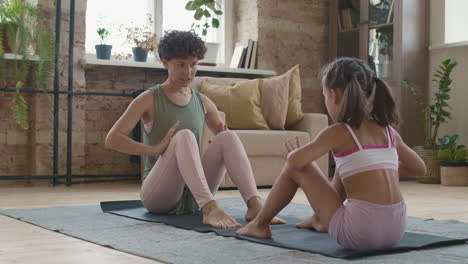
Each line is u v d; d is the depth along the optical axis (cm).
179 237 225
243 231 225
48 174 506
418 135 574
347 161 190
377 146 190
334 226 194
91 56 549
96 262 184
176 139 260
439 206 360
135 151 265
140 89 563
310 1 639
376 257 188
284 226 252
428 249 204
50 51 486
